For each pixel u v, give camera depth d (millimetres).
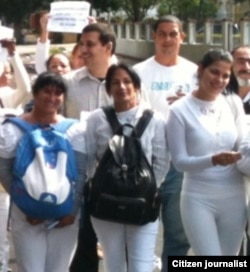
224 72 5531
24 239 5531
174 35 6637
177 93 6652
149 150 5570
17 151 5430
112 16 58406
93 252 6359
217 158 5387
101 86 6352
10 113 6266
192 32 31656
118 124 5562
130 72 5566
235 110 5727
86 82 6371
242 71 6680
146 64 6707
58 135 5484
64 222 5508
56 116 5656
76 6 7484
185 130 5578
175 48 6668
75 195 5551
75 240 5691
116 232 5516
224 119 5613
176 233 6430
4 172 5539
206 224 5574
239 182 5629
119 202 5336
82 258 6340
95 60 6328
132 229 5480
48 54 7734
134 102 5605
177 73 6680
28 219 5457
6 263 6012
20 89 6926
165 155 5652
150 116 5586
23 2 48906
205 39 30266
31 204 5355
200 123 5566
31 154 5418
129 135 5531
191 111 5582
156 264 6926
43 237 5566
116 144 5449
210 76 5527
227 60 5539
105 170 5406
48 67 7297
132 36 42250
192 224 5605
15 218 5543
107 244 5559
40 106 5543
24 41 50031
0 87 6973
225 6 57062
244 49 6652
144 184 5375
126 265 5602
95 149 5648
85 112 6043
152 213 5438
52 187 5348
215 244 5590
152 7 56844
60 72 7234
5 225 5961
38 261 5555
